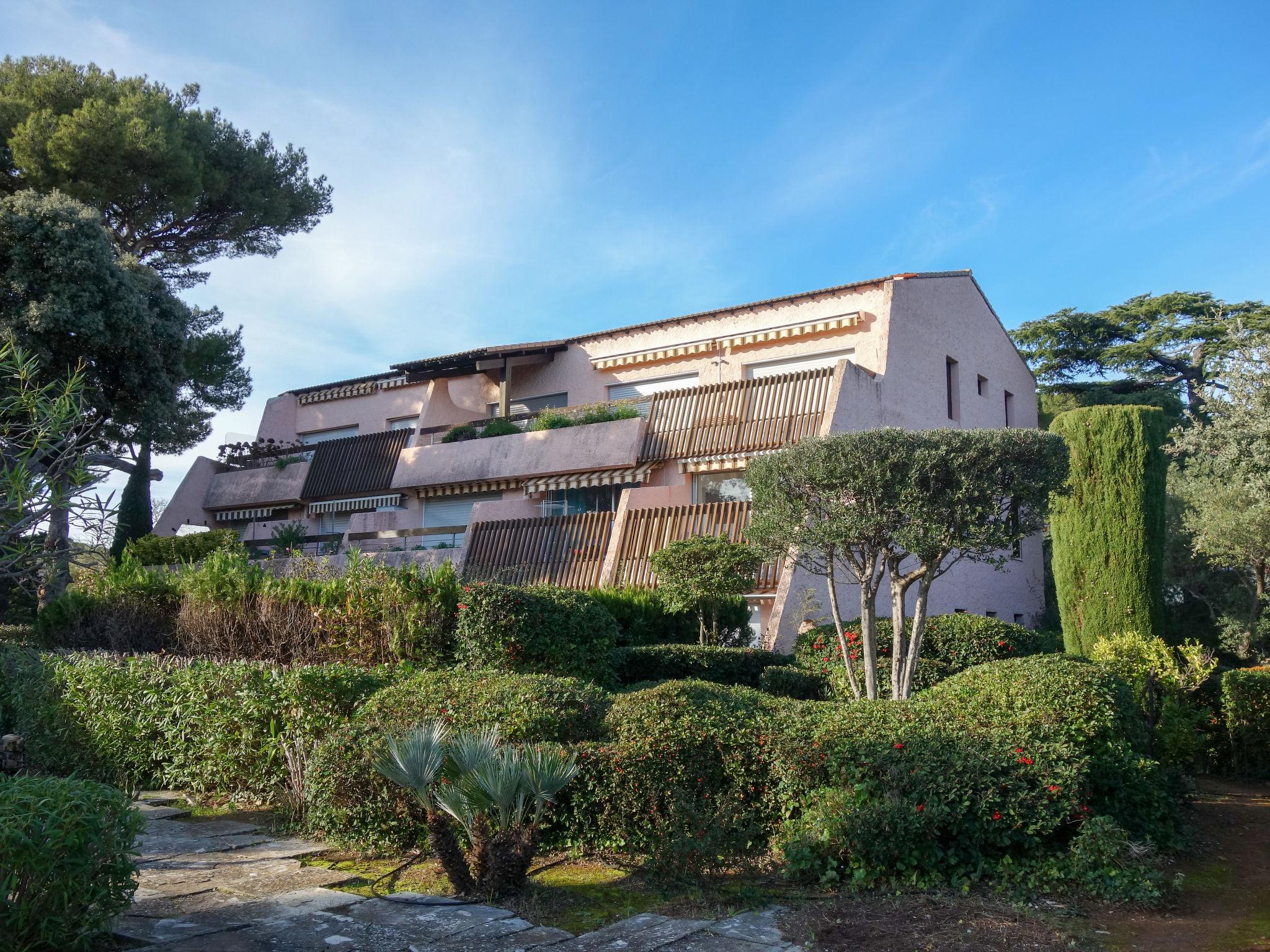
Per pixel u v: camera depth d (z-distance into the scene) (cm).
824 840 665
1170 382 3575
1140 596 1559
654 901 629
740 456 2178
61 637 1441
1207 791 1086
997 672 836
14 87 2281
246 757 903
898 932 566
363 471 2964
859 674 1188
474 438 2778
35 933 475
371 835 730
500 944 529
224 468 3381
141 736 986
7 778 532
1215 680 1228
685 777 726
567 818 733
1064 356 3869
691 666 1345
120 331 1995
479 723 764
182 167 2322
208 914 571
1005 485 977
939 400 2502
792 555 1126
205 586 1279
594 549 2162
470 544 2367
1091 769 727
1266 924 599
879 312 2320
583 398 2875
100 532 758
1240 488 1684
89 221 1978
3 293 1897
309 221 2875
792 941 549
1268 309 3472
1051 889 643
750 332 2527
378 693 847
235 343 2845
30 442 750
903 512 972
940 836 682
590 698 845
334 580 1224
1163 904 629
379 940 530
